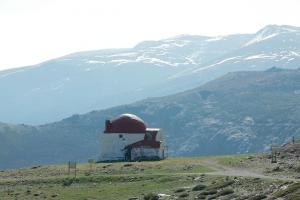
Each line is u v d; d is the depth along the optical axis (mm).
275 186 95375
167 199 104812
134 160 187625
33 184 138750
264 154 147500
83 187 130750
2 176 156000
